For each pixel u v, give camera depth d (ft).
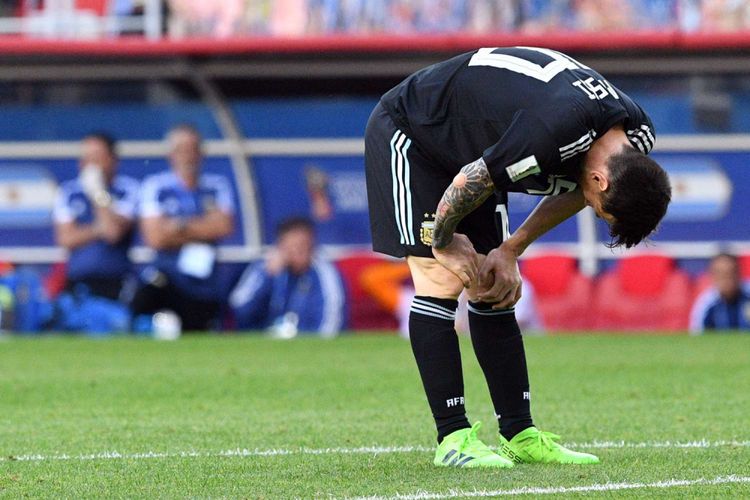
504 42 203.10
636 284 212.64
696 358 154.10
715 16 205.16
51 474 66.80
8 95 214.28
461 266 64.85
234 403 107.45
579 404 103.65
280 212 217.15
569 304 212.43
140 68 210.79
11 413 100.53
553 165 60.59
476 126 63.36
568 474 63.72
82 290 214.48
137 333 213.25
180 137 214.90
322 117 216.13
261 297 215.72
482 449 67.05
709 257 217.77
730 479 62.13
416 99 65.98
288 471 66.54
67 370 143.43
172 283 214.28
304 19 208.44
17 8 217.15
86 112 214.69
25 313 213.46
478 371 138.72
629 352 164.86
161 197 214.90
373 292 213.25
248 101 214.90
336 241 217.77
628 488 59.16
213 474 65.82
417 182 66.18
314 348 176.86
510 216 207.82
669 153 217.77
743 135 216.13
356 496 57.47
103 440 82.38
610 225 62.08
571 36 202.80
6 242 215.72
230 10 210.79
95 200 214.90
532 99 61.05
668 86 215.72
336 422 92.22
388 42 203.72
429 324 67.05
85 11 216.33
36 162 215.72
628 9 206.08
